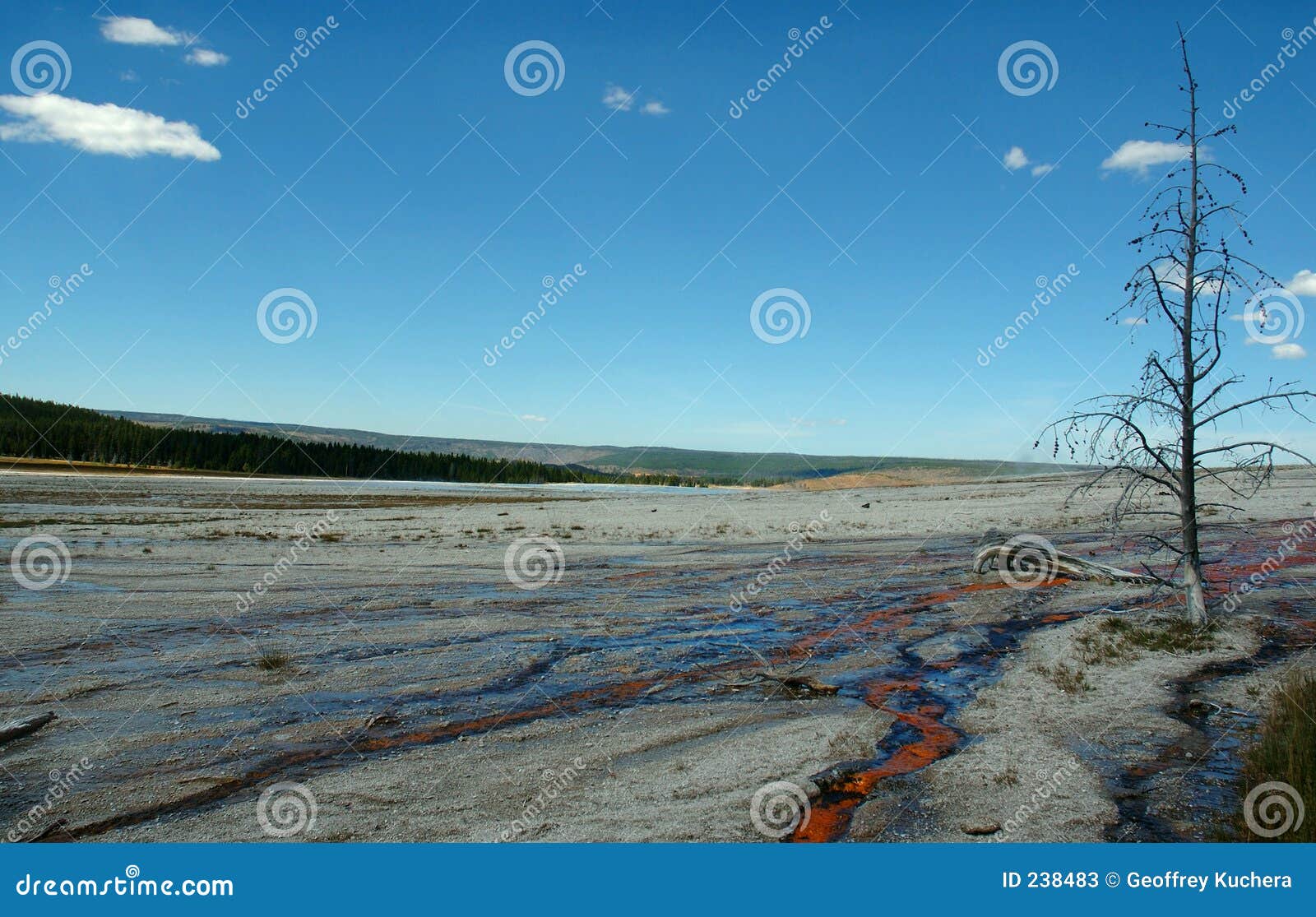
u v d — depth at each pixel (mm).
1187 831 6344
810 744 8617
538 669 12305
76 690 11031
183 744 8844
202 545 30859
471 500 75875
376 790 7504
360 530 39062
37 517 44156
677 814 6840
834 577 22594
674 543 33125
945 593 19484
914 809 6852
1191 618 13727
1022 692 10461
